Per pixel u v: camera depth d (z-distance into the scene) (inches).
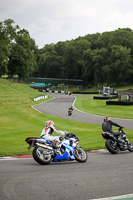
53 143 545.6
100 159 605.0
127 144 756.6
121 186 343.9
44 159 525.7
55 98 5073.8
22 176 391.2
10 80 6250.0
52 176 394.0
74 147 563.5
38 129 1465.3
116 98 4874.5
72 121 1956.2
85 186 340.5
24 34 6427.2
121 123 1806.1
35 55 6766.7
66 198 291.9
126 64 7746.1
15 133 1228.5
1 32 5315.0
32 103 3794.3
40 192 311.1
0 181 358.6
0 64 5428.2
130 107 3065.9
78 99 4739.2
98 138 1034.1
